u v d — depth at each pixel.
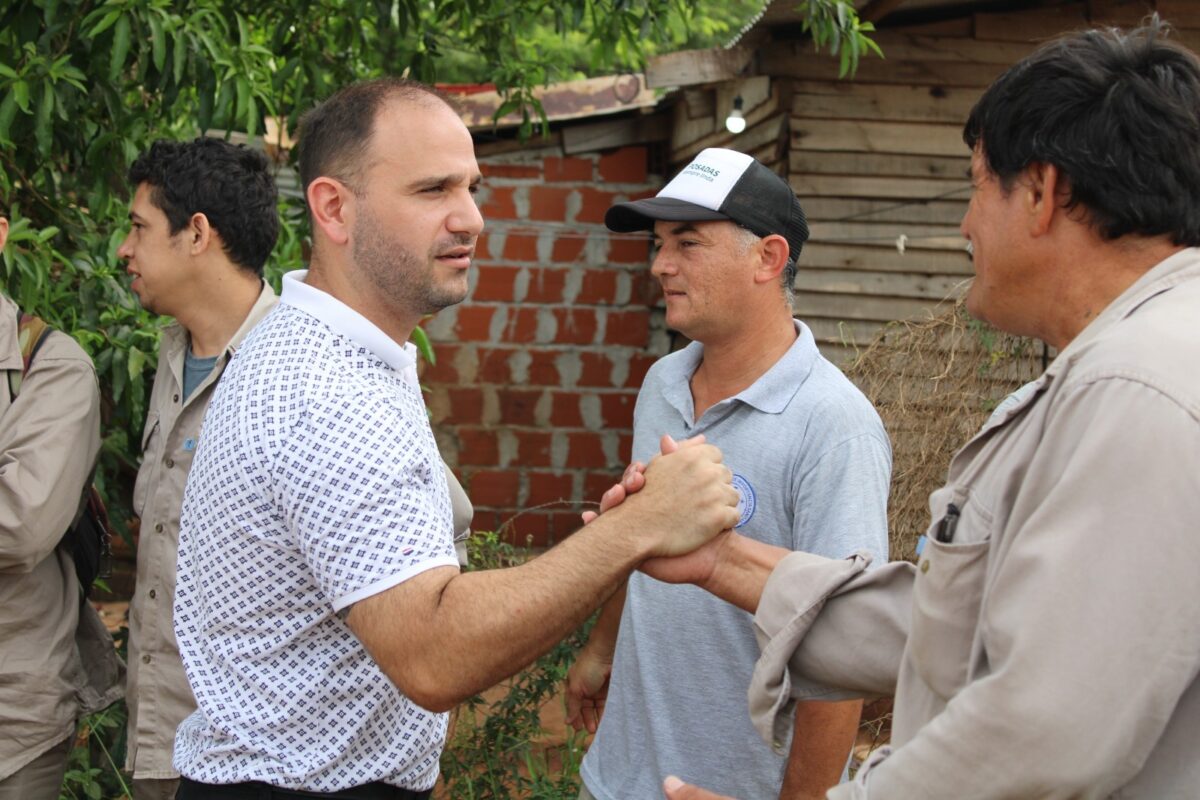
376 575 1.74
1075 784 1.22
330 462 1.77
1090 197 1.39
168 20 3.67
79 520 2.88
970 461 1.53
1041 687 1.22
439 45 5.15
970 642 1.42
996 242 1.48
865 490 2.18
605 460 8.77
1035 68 1.43
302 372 1.85
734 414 2.36
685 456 1.89
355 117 1.96
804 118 6.85
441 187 1.96
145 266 2.76
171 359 2.84
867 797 1.38
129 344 3.73
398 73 4.86
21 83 3.50
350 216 1.96
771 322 2.40
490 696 4.67
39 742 2.71
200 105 3.90
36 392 2.66
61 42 3.99
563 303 8.70
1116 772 1.23
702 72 6.88
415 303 1.99
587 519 2.05
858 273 6.98
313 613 1.88
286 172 6.14
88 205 4.25
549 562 1.79
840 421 2.24
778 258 2.38
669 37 5.26
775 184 2.40
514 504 8.72
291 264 4.23
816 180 6.91
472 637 1.71
